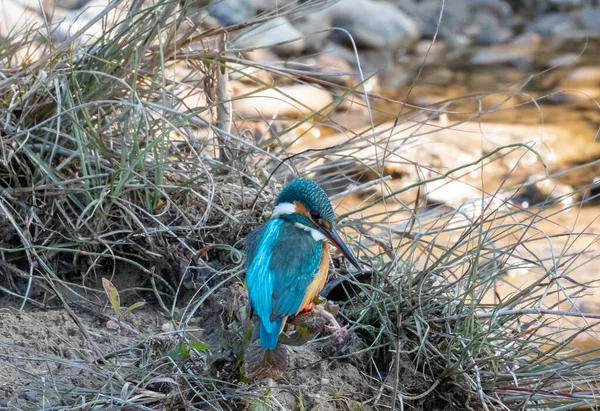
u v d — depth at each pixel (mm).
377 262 8945
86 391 6621
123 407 6277
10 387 6676
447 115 18344
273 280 6441
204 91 9891
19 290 8133
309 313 6754
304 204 6988
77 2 17188
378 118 17609
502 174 15844
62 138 8602
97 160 8336
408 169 15000
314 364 7367
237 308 7598
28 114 8688
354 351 7766
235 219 8406
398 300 7832
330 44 22109
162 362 6961
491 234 9945
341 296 8219
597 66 22359
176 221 8492
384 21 23188
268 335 6246
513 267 8352
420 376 7660
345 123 17078
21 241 8227
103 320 7863
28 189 8133
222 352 6832
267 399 6859
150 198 8547
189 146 8812
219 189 8961
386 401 7418
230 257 8383
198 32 9648
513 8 26656
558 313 7715
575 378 7859
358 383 7500
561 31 25328
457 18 25109
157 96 9523
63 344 7320
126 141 8812
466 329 7637
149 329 7750
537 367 7840
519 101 19875
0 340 7184
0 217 8117
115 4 8727
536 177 15828
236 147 9531
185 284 8188
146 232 8086
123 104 8422
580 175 16078
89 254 7949
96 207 7945
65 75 8688
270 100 16172
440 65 22594
